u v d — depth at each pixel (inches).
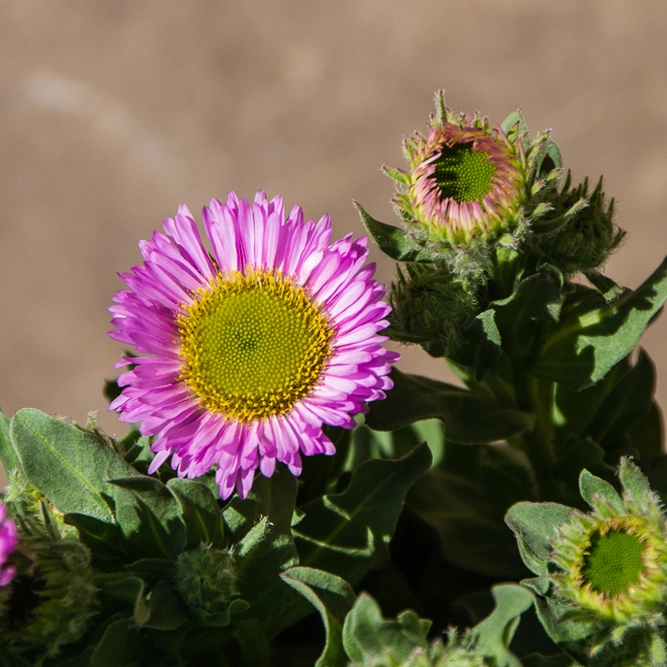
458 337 15.0
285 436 14.6
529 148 14.9
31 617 14.0
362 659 13.9
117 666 14.1
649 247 31.0
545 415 15.8
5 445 15.0
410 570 15.9
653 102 32.9
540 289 14.9
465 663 13.8
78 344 32.2
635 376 15.9
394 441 16.4
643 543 14.1
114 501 14.6
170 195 33.9
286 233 15.1
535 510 14.5
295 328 14.9
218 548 14.4
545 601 14.3
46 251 33.5
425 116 33.7
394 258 15.0
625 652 14.1
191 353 15.0
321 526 14.8
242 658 14.9
